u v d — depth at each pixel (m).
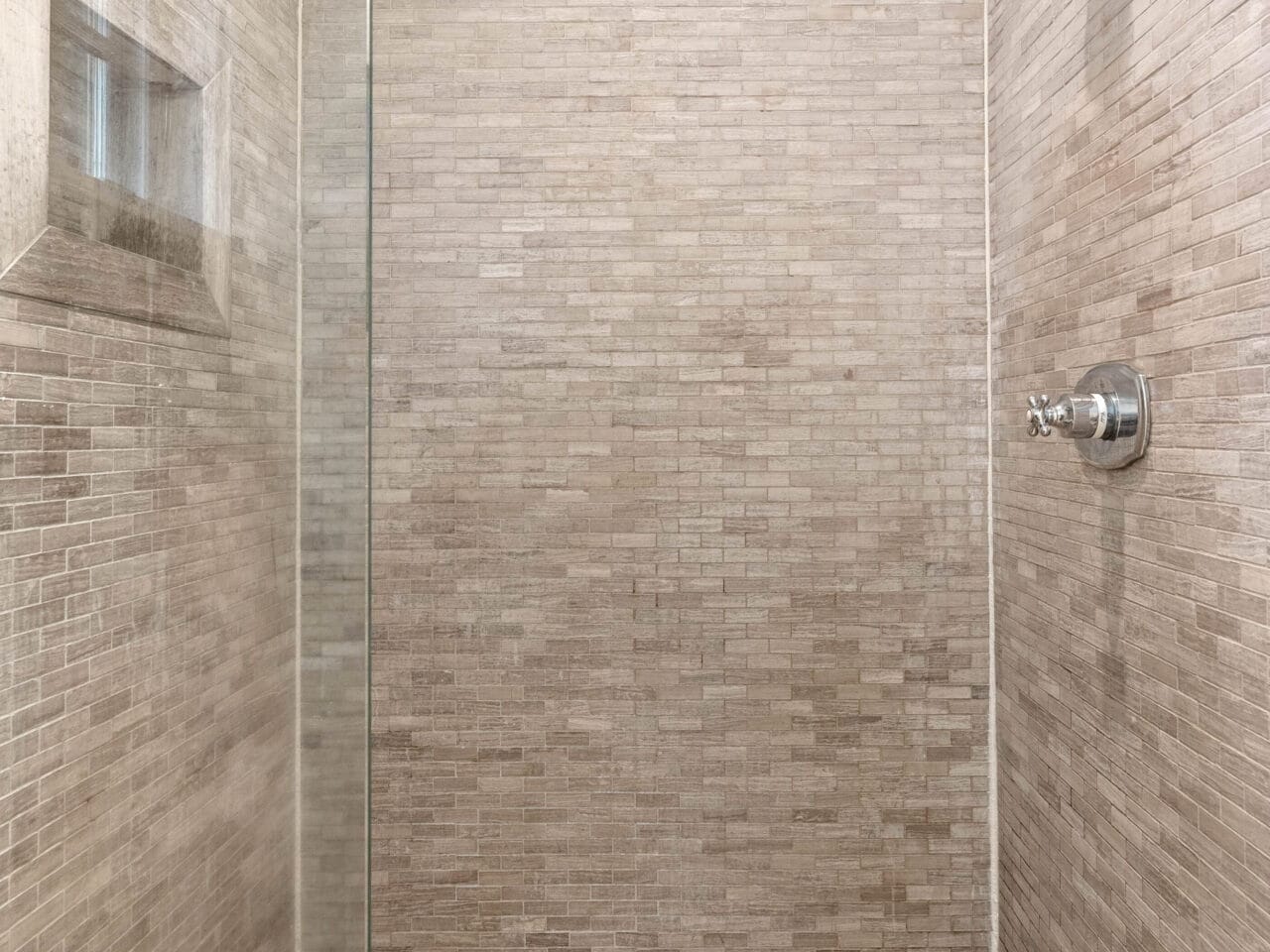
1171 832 0.91
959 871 1.45
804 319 1.45
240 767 0.46
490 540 1.46
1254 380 0.77
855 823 1.45
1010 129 1.34
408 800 1.47
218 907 0.45
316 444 0.52
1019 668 1.33
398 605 1.47
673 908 1.46
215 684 0.45
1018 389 1.32
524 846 1.47
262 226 0.46
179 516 0.42
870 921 1.45
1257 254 0.76
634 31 1.45
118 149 0.40
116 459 0.40
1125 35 0.99
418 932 1.47
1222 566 0.82
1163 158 0.91
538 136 1.45
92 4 0.39
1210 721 0.84
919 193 1.44
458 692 1.47
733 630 1.46
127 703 0.41
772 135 1.44
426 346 1.46
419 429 1.46
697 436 1.45
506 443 1.46
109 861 0.41
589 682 1.46
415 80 1.45
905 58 1.44
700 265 1.45
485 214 1.45
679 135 1.45
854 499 1.45
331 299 0.53
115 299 0.40
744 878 1.46
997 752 1.43
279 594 0.49
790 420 1.45
